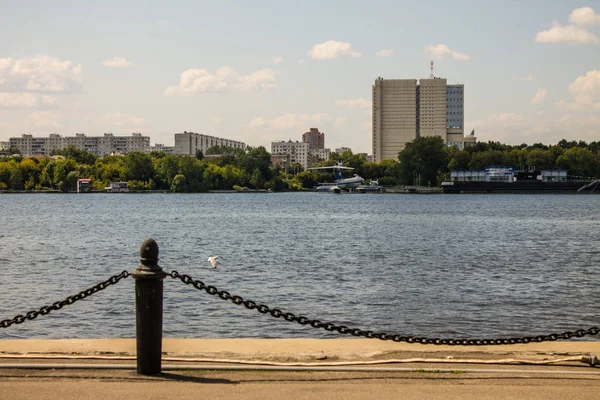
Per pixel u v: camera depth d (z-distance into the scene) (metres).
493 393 9.10
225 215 115.44
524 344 12.44
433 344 12.12
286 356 11.15
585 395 9.04
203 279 35.81
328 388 9.30
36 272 39.28
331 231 75.75
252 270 39.84
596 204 164.75
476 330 23.14
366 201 192.50
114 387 9.20
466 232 74.38
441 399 8.80
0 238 64.94
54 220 99.12
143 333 9.82
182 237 67.00
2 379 9.61
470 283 34.38
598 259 46.47
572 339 21.30
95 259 46.34
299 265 42.41
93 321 24.12
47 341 12.10
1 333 22.36
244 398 8.74
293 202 185.50
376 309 27.00
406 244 58.44
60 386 9.23
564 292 31.25
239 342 12.13
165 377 9.79
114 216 111.25
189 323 23.67
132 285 31.72
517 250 53.19
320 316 25.56
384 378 9.88
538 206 153.62
